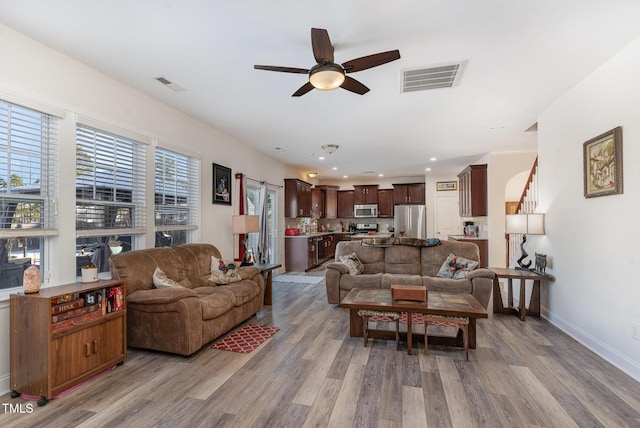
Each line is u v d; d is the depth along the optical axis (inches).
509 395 86.4
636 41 93.0
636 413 78.3
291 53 101.0
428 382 93.6
